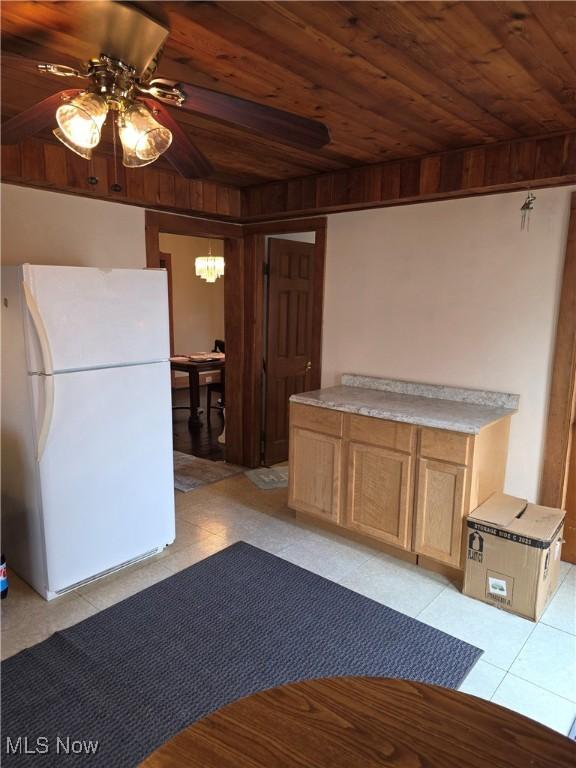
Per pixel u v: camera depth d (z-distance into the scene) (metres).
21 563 2.76
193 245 8.43
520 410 3.05
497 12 1.53
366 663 2.19
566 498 3.01
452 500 2.73
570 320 2.82
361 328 3.73
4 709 1.91
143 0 1.42
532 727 0.96
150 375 2.87
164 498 3.05
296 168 3.41
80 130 1.54
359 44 1.75
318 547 3.21
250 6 1.51
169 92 1.53
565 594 2.73
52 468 2.50
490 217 3.05
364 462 3.06
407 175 3.14
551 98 2.17
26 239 3.06
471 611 2.58
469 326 3.21
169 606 2.58
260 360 4.59
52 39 1.48
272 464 4.80
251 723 0.96
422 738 0.93
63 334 2.46
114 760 1.71
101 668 2.13
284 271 4.62
